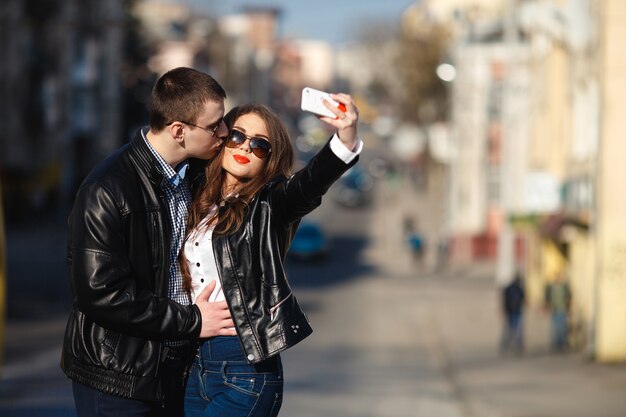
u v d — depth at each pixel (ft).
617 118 103.24
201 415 20.01
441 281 204.54
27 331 112.37
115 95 295.07
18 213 242.78
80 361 19.08
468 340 125.29
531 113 169.99
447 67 246.47
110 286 18.60
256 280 19.54
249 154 19.95
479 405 76.33
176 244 19.77
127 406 19.08
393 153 522.88
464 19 247.09
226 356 19.66
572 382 90.53
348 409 70.54
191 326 19.15
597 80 105.40
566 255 151.02
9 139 253.65
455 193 246.06
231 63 430.20
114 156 19.47
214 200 19.99
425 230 289.12
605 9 102.83
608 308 104.12
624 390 85.51
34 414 51.93
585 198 113.70
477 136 244.22
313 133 555.28
